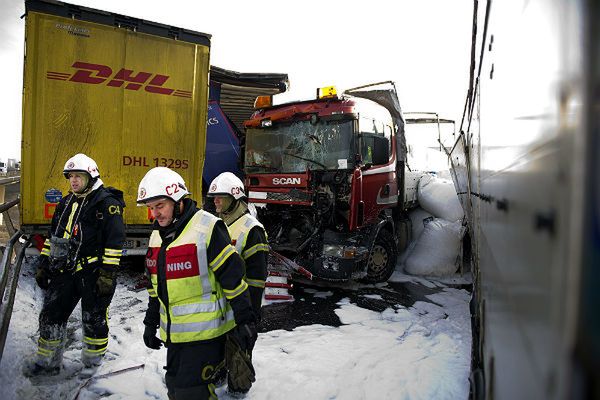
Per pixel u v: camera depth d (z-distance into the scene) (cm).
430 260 681
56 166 488
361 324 457
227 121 770
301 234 611
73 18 490
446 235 688
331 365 345
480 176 182
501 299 94
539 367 52
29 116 475
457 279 677
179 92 543
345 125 561
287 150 611
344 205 563
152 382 311
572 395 40
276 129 625
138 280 582
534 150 60
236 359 223
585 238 39
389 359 353
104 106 507
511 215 80
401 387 304
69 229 321
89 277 319
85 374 320
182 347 218
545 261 51
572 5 43
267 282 552
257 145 642
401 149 710
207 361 216
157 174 216
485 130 154
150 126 530
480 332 183
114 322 428
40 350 313
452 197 730
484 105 164
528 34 70
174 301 216
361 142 570
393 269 661
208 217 224
